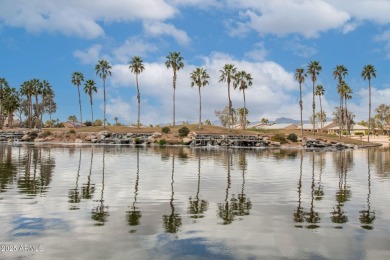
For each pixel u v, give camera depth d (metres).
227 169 26.22
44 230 9.49
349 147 84.31
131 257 7.53
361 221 10.80
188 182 18.94
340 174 24.03
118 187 16.95
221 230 9.66
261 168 27.39
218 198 14.38
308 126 169.88
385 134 168.62
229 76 99.69
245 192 15.91
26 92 124.12
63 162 30.34
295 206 12.95
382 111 169.25
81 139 93.94
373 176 23.00
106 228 9.72
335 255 7.84
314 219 11.00
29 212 11.54
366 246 8.44
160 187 17.12
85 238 8.81
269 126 170.75
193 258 7.52
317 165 31.28
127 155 41.03
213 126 112.44
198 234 9.26
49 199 13.79
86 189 16.28
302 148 77.31
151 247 8.19
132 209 12.16
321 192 16.17
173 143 85.62
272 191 16.30
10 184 17.61
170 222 10.45
